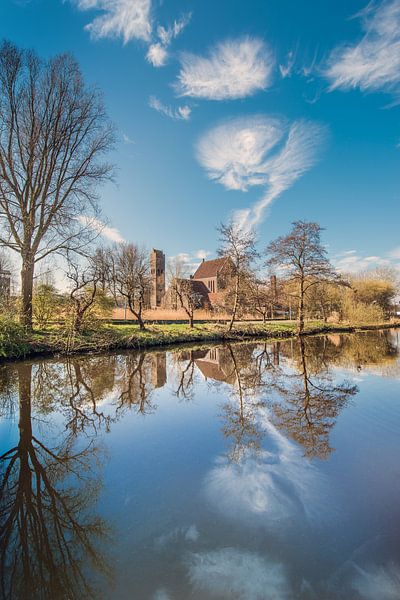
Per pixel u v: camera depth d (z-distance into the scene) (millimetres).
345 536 3729
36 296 20750
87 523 4066
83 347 18734
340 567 3260
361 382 11891
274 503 4422
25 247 17922
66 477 5289
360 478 5062
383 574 3152
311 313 47156
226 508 4324
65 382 12023
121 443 6664
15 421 8062
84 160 19656
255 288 34750
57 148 18703
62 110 18781
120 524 4031
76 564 3396
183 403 9539
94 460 5895
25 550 3648
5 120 17516
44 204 18297
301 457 5852
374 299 55719
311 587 3025
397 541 3621
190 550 3545
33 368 14367
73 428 7551
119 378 12805
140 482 5070
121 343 20828
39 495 4801
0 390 10836
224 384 12031
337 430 7137
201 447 6391
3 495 4820
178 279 44656
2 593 3074
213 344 24953
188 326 29922
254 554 3455
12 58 17359
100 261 22109
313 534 3775
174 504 4453
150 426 7641
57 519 4195
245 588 3031
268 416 8242
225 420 8000
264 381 12461
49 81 18484
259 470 5371
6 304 16953
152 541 3711
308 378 12836
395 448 6164
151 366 15516
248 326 31719
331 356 18688
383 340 27859
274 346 23859
